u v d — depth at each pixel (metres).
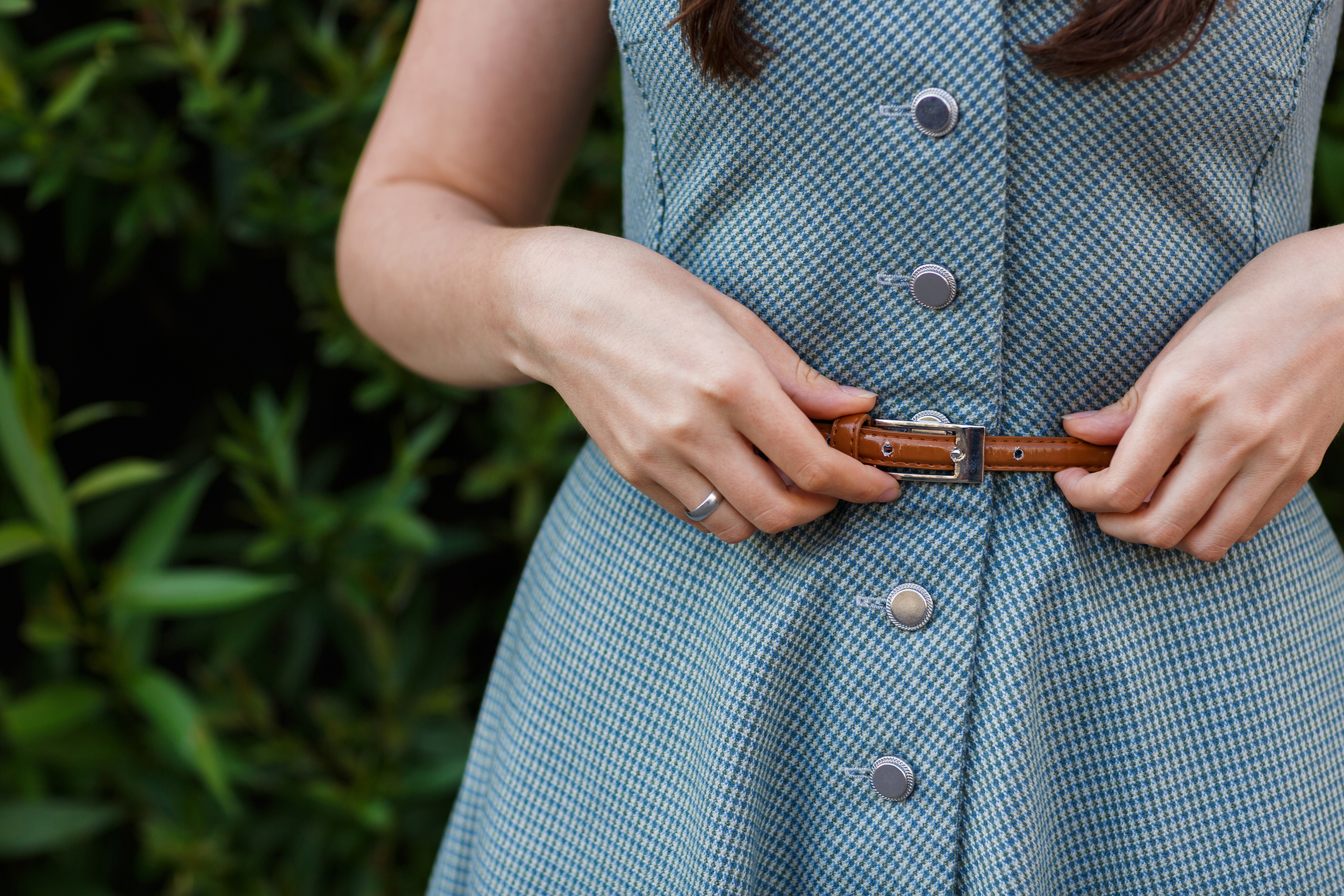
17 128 1.22
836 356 0.73
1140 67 0.67
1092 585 0.72
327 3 1.40
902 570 0.73
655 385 0.70
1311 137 0.75
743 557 0.75
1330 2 0.71
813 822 0.75
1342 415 0.69
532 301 0.74
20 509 1.37
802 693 0.74
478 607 1.51
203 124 1.31
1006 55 0.68
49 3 1.40
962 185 0.69
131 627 1.29
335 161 1.33
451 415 1.35
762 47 0.70
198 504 1.61
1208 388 0.67
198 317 1.56
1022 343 0.71
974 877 0.72
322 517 1.32
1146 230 0.70
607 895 0.78
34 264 1.48
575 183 1.38
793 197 0.72
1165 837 0.72
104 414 1.21
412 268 0.82
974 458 0.71
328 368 1.59
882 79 0.69
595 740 0.78
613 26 0.76
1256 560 0.73
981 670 0.72
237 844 1.42
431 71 0.86
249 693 1.36
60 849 1.45
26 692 1.43
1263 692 0.72
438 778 1.37
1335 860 0.73
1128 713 0.72
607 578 0.79
